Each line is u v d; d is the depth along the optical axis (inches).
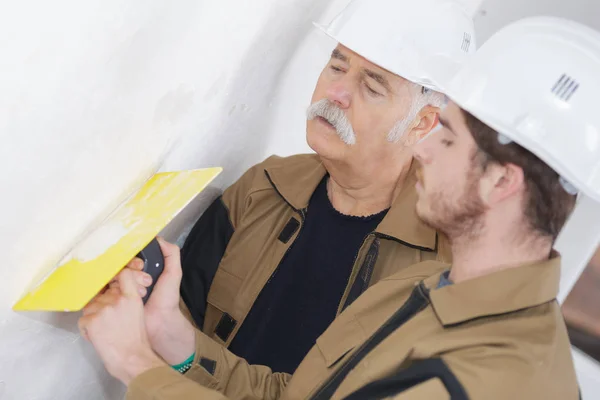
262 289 61.2
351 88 55.0
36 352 45.3
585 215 70.2
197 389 39.4
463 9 57.4
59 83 31.6
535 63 35.2
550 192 33.1
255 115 64.9
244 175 65.3
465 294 34.6
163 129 45.3
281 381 52.3
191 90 45.6
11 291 38.9
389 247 57.6
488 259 34.9
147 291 46.2
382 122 54.8
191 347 49.6
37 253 39.2
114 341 41.3
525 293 33.2
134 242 40.8
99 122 36.8
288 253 61.2
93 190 41.0
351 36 54.5
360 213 59.9
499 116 34.8
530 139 34.0
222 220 64.2
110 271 38.8
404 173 57.9
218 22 42.8
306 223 61.3
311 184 61.4
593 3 68.7
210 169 45.7
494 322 33.5
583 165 34.4
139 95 39.1
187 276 63.6
